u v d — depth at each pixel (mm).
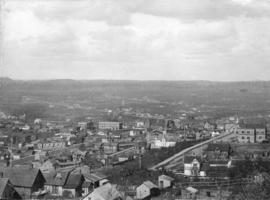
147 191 131375
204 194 132250
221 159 178125
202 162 169875
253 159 174125
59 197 133375
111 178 157750
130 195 132000
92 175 150875
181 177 159000
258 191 129250
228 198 125438
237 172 155500
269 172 153750
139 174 163750
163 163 188750
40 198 131750
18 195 124438
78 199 129875
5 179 121438
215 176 154750
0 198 117375
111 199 112500
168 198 129000
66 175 140375
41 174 140500
